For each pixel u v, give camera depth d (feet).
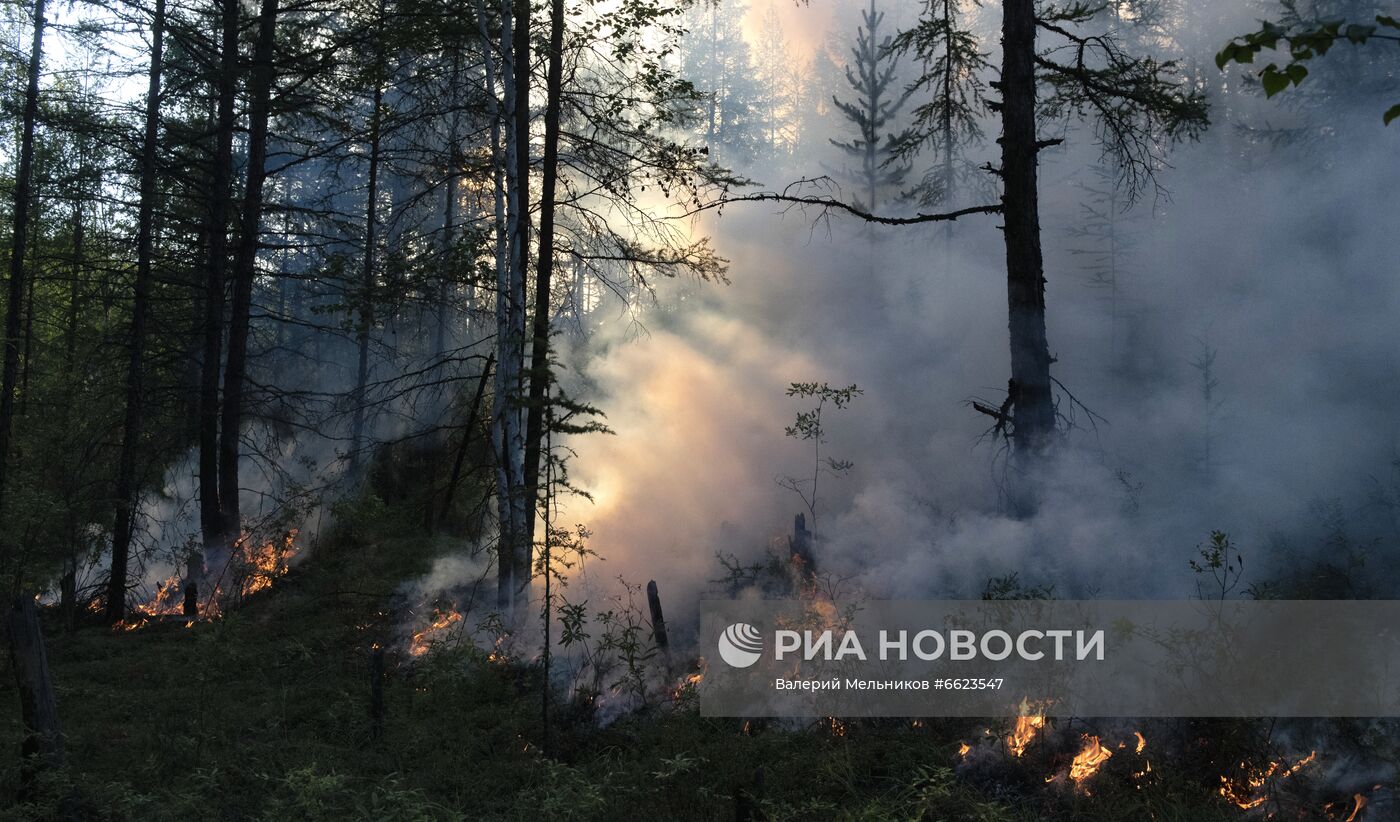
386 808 20.84
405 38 42.91
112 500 48.85
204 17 56.65
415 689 32.22
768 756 23.67
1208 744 20.33
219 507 55.01
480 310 46.19
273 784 23.54
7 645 36.22
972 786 20.68
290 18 59.06
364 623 41.70
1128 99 33.53
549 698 28.96
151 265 56.70
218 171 55.57
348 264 50.98
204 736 25.90
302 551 56.29
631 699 28.43
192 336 57.88
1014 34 31.86
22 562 42.22
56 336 76.54
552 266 45.91
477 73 45.70
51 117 51.52
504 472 39.09
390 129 47.11
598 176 44.42
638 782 22.71
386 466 60.54
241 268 56.24
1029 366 31.42
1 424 52.54
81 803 22.02
